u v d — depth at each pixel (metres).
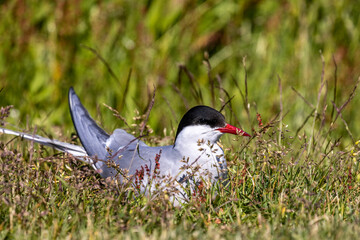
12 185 6.76
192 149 7.56
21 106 13.05
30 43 13.99
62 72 13.84
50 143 8.53
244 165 7.50
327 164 8.51
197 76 14.23
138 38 14.17
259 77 13.36
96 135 8.82
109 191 6.97
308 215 6.52
